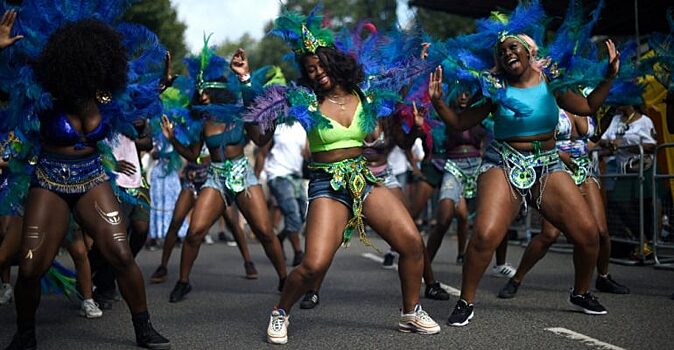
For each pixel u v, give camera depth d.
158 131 6.85
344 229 4.43
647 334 4.36
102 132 4.18
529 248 5.71
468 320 4.81
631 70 5.43
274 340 4.38
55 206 4.09
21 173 4.59
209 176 6.13
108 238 4.14
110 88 4.18
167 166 7.12
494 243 4.68
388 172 6.15
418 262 4.42
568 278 6.75
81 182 4.13
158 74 4.96
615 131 8.20
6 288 5.91
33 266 4.01
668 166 7.76
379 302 5.73
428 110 5.77
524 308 5.31
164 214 10.53
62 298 6.29
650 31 9.55
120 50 4.17
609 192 8.22
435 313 5.20
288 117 4.32
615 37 9.85
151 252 10.30
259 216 6.11
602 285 5.89
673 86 5.71
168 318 5.29
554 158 4.80
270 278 7.45
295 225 8.55
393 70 4.64
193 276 7.62
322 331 4.72
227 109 4.81
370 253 9.36
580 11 5.21
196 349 4.31
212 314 5.43
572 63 4.98
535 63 4.84
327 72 4.32
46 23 4.23
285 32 4.40
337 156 4.37
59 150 4.11
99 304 5.70
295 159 8.56
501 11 5.46
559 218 4.77
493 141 4.91
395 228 4.36
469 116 4.86
